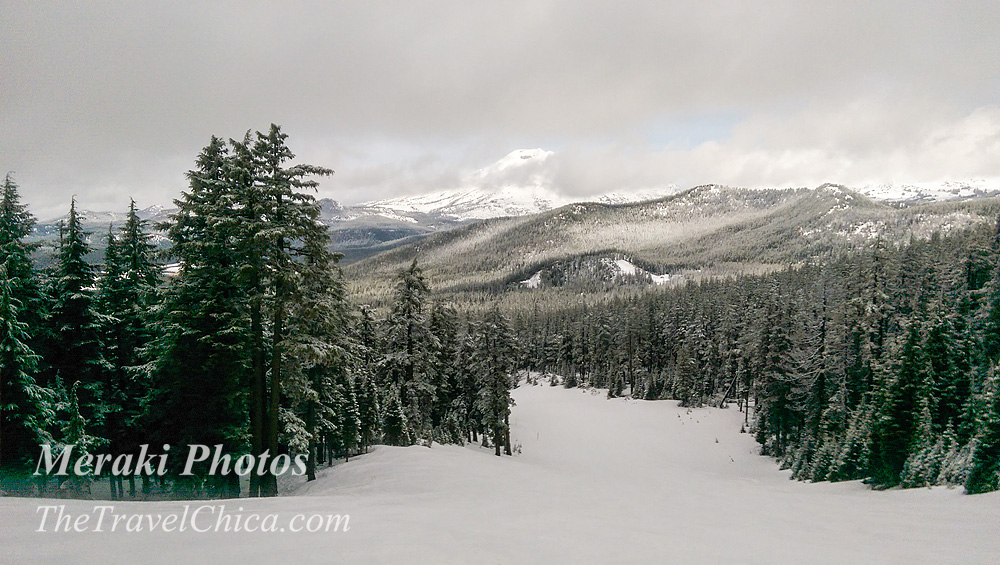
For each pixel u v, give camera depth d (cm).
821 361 4044
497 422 4791
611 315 10156
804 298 5959
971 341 3319
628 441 5888
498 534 848
